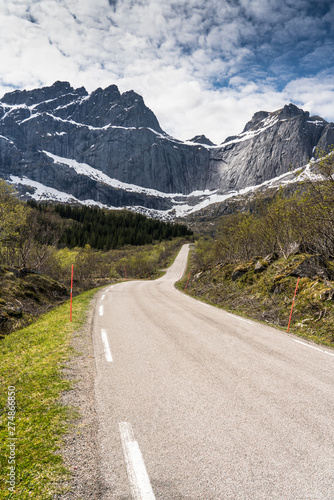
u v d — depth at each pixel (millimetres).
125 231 115438
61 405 3719
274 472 2555
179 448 2855
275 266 15281
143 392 4125
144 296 16844
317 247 13219
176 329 8172
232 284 16875
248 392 4207
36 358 5633
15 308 11438
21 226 19484
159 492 2285
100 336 7266
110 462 2643
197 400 3912
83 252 30016
